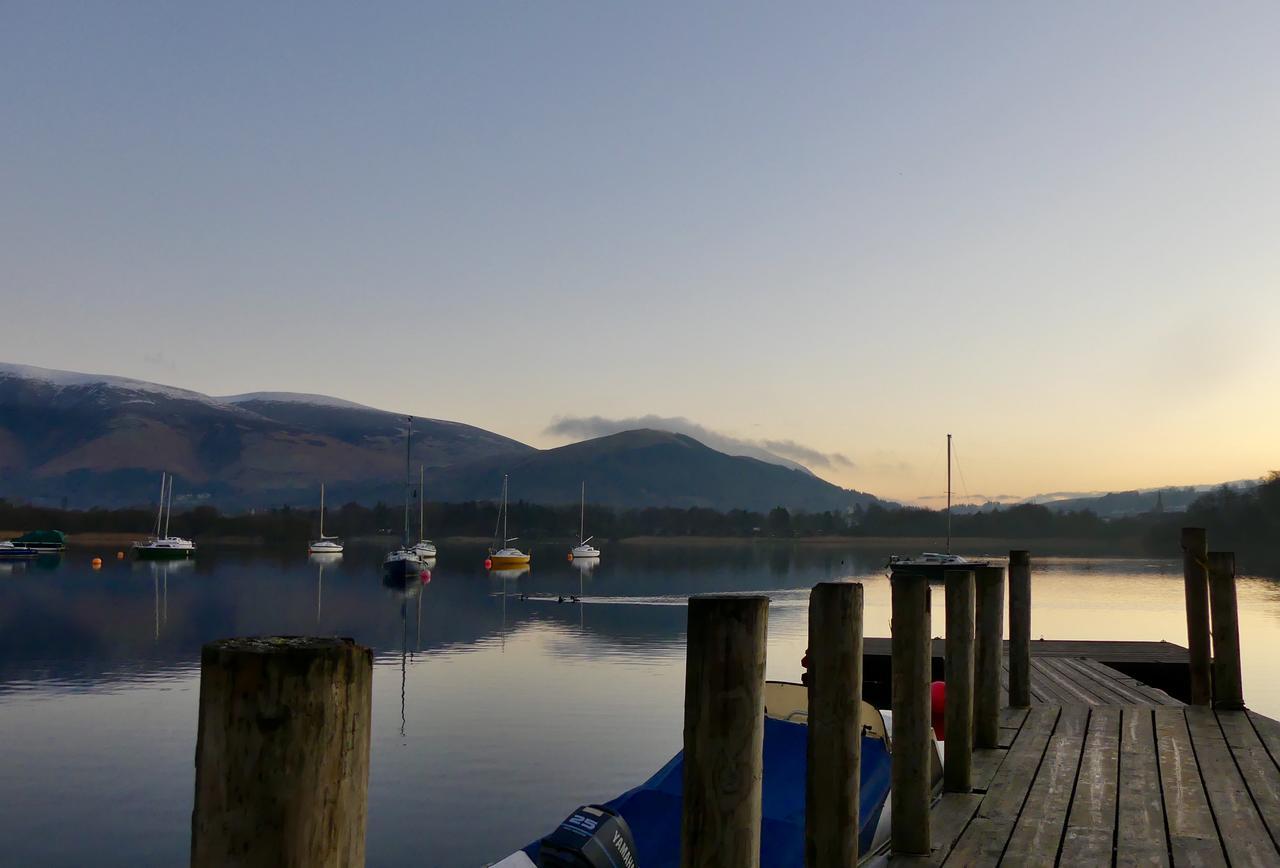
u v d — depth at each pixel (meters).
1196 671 11.81
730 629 3.90
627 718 20.50
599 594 64.88
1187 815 7.26
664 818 7.32
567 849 6.21
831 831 5.29
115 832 13.16
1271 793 7.86
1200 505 158.12
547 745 17.77
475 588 71.50
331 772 1.83
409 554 79.31
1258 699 22.44
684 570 106.19
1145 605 55.75
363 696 1.99
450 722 20.05
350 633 39.41
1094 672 15.99
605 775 15.60
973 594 8.10
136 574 86.50
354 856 1.95
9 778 15.85
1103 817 7.21
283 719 1.77
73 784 15.52
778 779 7.66
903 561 62.31
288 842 1.76
